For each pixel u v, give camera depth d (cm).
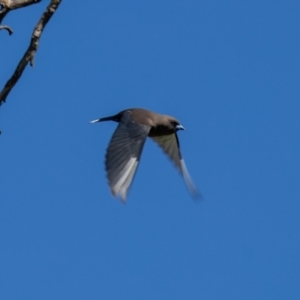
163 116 1549
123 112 1512
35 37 1384
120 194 1225
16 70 1388
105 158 1274
